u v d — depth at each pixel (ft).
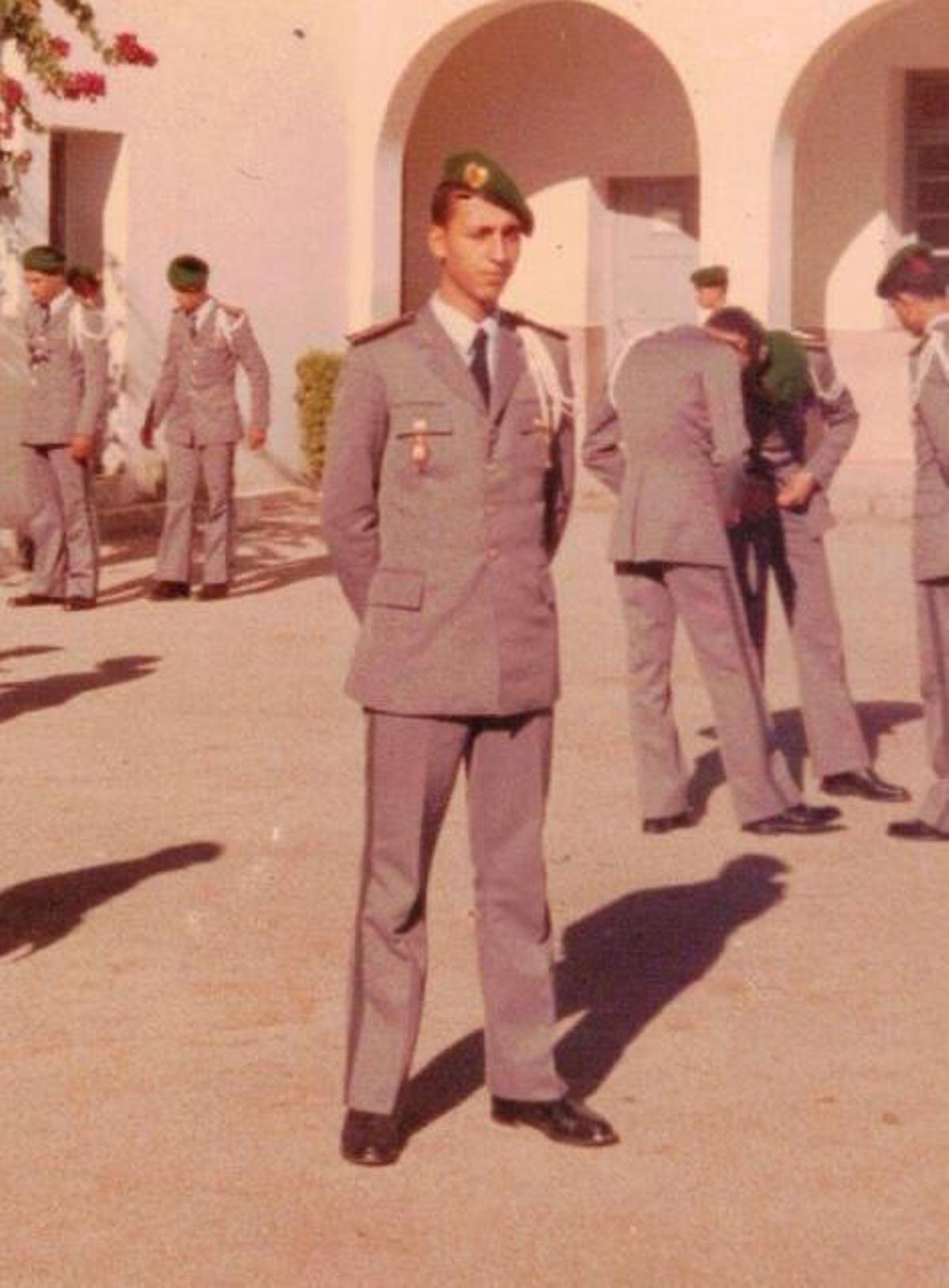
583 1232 17.40
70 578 49.42
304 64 71.92
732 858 28.68
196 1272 16.63
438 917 25.76
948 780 29.68
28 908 25.94
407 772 19.02
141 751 34.60
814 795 32.37
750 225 70.54
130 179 65.10
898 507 66.90
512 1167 18.69
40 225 60.75
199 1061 21.04
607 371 30.35
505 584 19.02
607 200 78.64
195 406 50.80
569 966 24.03
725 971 23.86
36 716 37.32
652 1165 18.75
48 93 53.78
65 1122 19.54
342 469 19.13
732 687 29.89
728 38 70.23
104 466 64.75
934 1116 19.83
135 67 64.95
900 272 29.30
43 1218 17.57
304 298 72.59
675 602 30.01
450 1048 21.52
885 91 73.41
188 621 47.96
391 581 19.07
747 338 31.12
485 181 18.92
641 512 29.73
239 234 69.67
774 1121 19.70
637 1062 21.13
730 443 29.43
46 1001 22.68
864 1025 22.20
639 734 30.22
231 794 31.78
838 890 27.14
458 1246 17.13
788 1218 17.70
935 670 29.68
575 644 45.19
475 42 78.79
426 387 19.03
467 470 18.99
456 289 19.20
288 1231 17.38
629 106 77.30
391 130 74.18
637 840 29.55
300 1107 19.94
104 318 50.98
